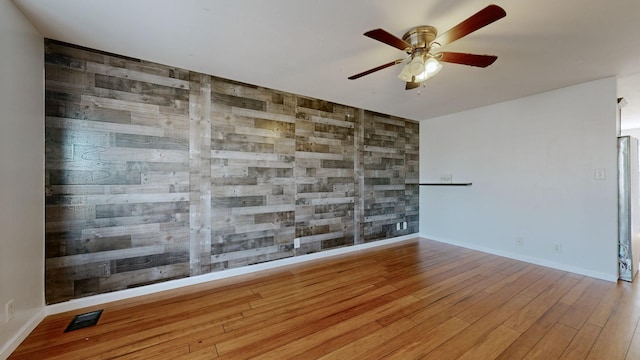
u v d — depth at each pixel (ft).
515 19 6.02
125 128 8.16
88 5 5.69
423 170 16.61
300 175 11.86
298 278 9.92
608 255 9.65
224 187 9.95
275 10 5.83
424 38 6.46
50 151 7.16
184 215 9.16
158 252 8.73
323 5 5.64
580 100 10.24
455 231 14.83
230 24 6.40
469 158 14.07
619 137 9.80
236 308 7.64
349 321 6.96
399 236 15.80
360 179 13.98
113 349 5.81
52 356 5.56
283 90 11.16
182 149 9.10
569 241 10.58
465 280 9.69
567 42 7.05
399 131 15.75
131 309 7.54
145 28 6.60
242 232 10.35
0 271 5.34
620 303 7.89
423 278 9.89
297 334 6.39
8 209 5.57
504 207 12.62
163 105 8.75
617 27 6.31
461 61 6.42
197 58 8.25
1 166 5.36
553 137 10.99
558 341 6.12
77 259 7.54
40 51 6.82
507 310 7.51
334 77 9.70
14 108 5.78
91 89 7.68
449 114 15.03
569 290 8.80
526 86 10.46
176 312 7.40
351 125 13.56
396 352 5.74
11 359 5.45
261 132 10.75
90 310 7.46
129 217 8.26
